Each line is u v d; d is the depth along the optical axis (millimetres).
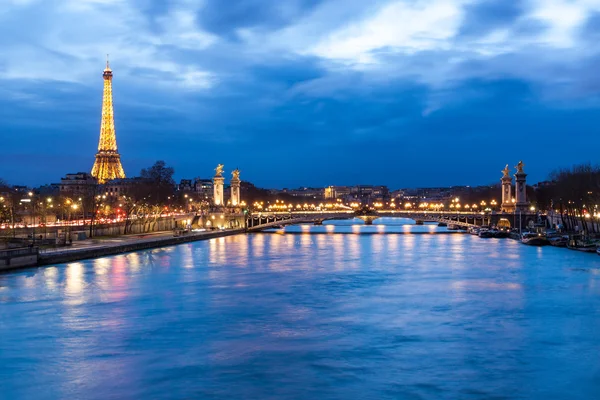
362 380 75250
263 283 138250
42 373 77875
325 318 103312
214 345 88500
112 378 76188
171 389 72812
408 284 135750
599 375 77000
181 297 121438
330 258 190250
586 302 115062
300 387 73250
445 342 89500
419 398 70375
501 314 105750
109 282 139250
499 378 76000
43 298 119812
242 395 71062
